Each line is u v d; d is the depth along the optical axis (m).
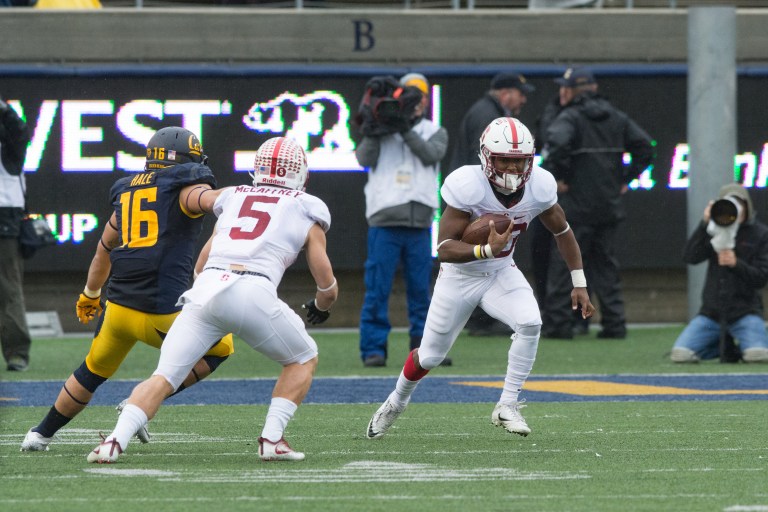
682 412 29.92
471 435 25.83
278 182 22.03
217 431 26.42
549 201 24.66
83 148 52.59
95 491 18.55
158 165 23.14
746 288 43.44
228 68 53.19
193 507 17.31
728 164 51.69
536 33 54.97
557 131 49.50
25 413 29.53
